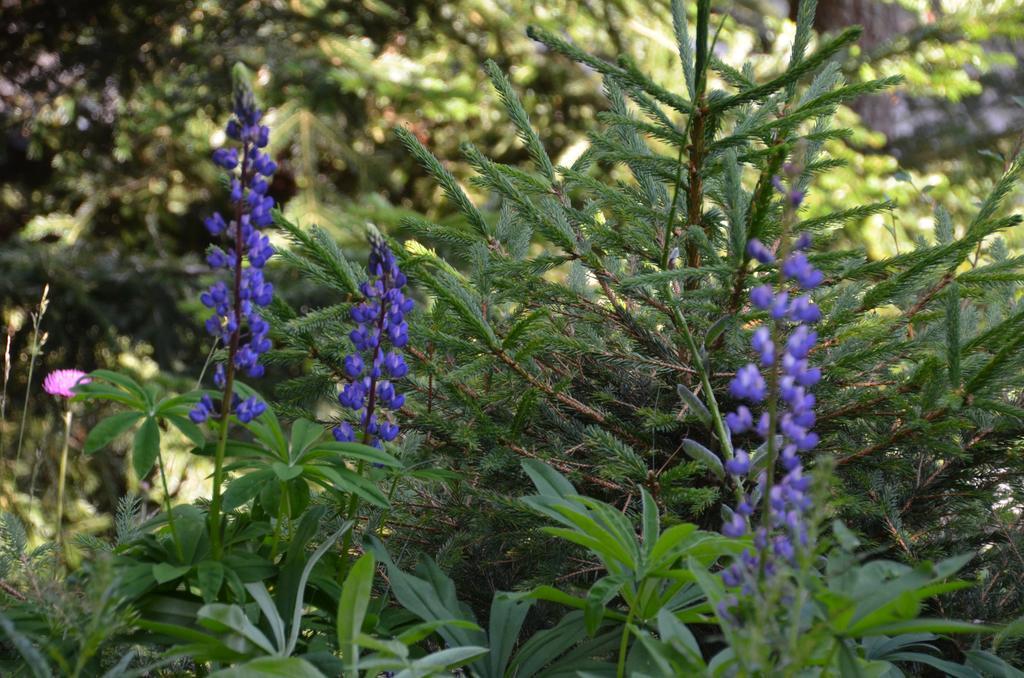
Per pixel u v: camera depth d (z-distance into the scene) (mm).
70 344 5227
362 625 1522
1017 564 1712
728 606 1386
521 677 1560
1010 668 1557
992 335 1610
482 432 1700
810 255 1669
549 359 1821
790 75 1598
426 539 1789
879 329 1704
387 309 1576
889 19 5395
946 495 1742
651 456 1744
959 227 5098
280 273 5031
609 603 1711
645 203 1785
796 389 1397
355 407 1590
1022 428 1694
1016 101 2047
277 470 1498
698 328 1731
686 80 1761
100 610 1408
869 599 1397
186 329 5500
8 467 4691
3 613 1529
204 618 1451
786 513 1413
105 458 4969
